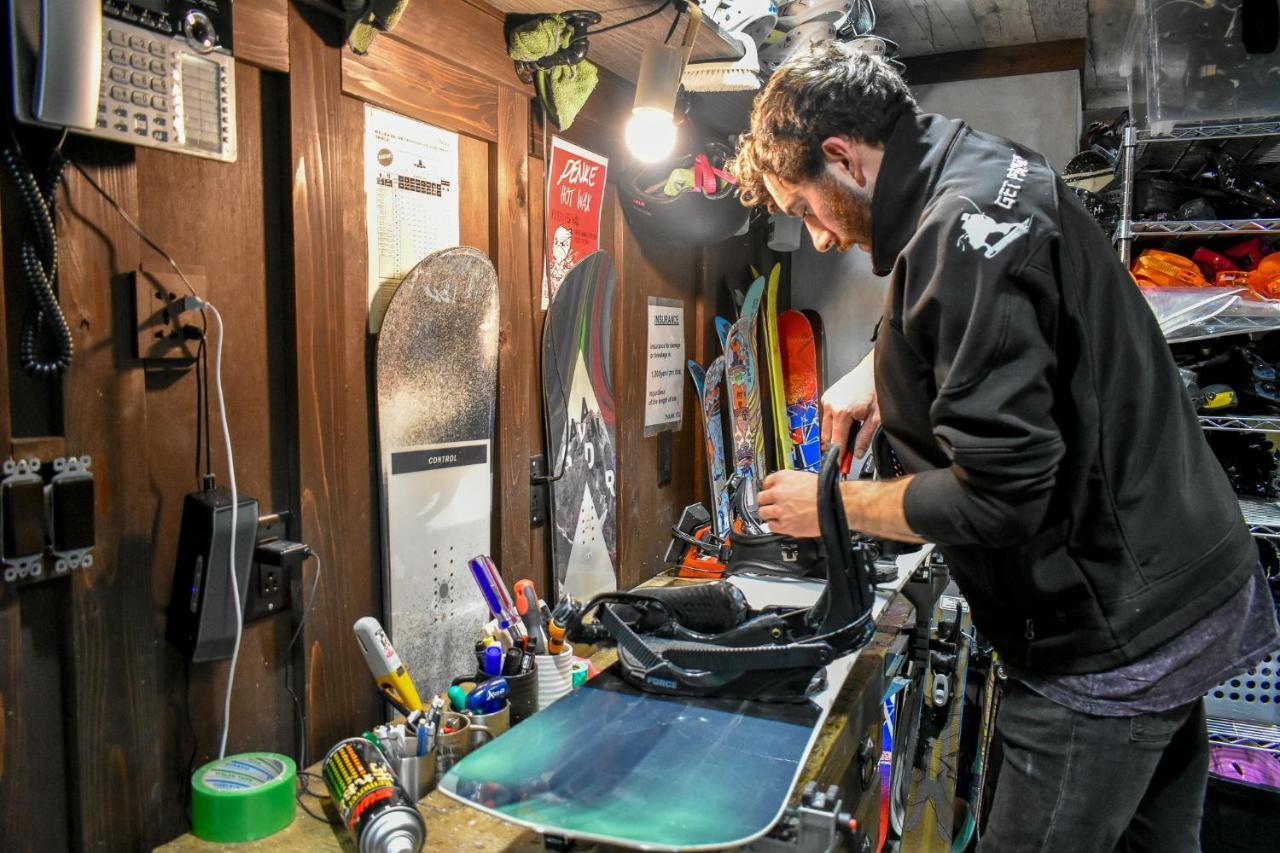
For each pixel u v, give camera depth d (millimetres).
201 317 1212
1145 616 1250
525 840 1113
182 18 1133
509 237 1843
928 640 2152
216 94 1188
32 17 966
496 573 1529
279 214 1362
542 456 2012
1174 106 2279
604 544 2221
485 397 1729
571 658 1521
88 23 993
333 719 1468
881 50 2566
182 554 1211
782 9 2225
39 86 962
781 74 1342
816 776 1119
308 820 1172
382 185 1534
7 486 981
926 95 3578
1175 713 1286
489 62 1729
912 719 2139
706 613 1305
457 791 938
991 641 1421
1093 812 1297
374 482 1554
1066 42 3355
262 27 1278
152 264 1155
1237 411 2512
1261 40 2191
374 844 1019
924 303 1155
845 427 1815
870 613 1195
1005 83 3451
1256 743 2332
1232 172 2580
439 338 1599
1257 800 2246
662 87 1657
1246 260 2650
